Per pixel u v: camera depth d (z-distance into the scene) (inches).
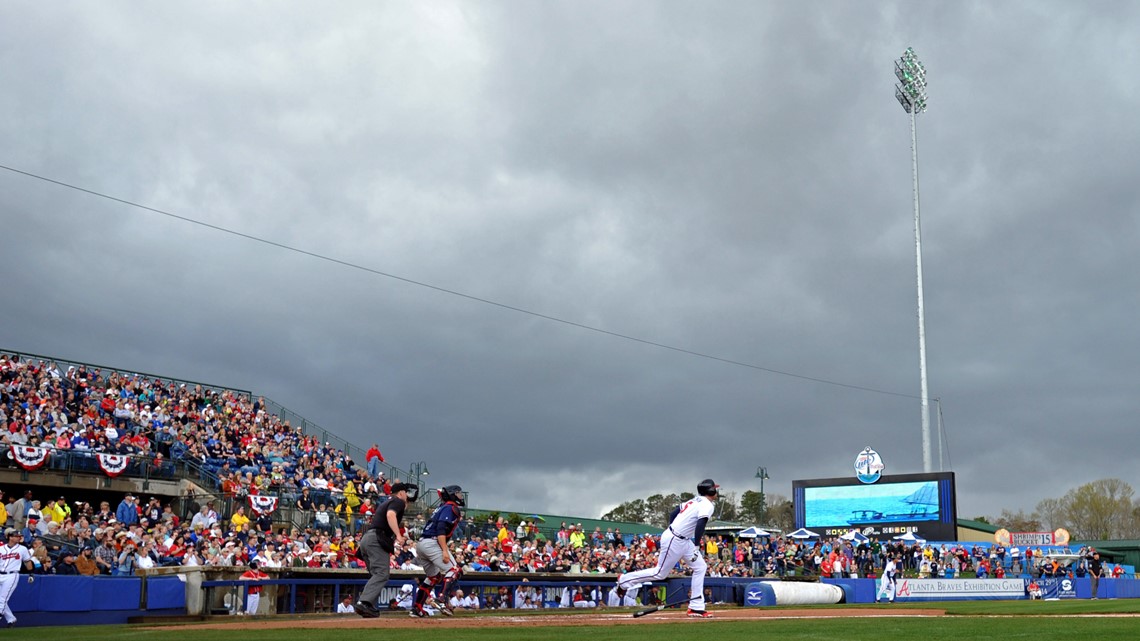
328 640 363.9
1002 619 525.7
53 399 1237.1
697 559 551.5
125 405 1325.0
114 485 1181.1
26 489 1170.6
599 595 1175.0
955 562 1883.6
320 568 1014.4
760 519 3302.2
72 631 515.5
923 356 2261.3
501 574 1172.5
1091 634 380.2
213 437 1371.8
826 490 2266.2
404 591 998.4
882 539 2170.3
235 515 1152.2
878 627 433.1
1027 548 2208.4
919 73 2384.4
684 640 345.4
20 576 761.6
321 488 1375.5
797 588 1316.4
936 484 2139.5
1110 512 4252.0
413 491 1492.4
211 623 567.8
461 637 376.2
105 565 885.2
